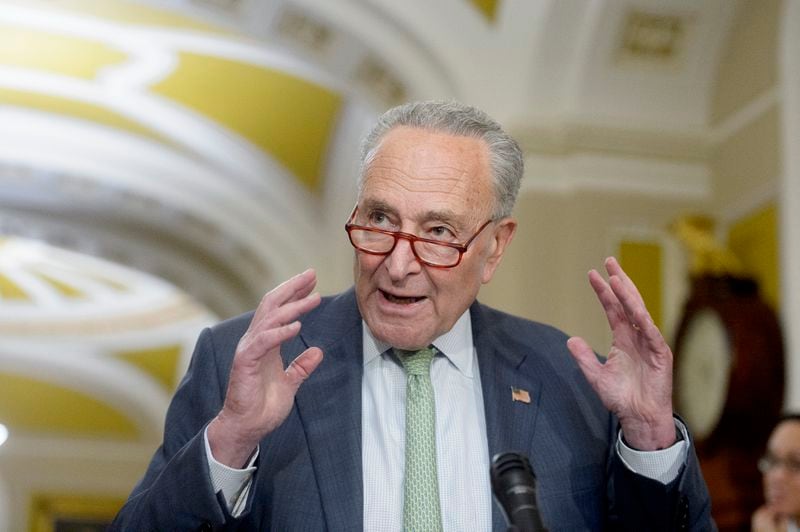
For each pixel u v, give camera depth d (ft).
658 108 22.11
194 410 7.73
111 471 60.54
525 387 7.94
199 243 37.27
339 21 24.21
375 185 7.48
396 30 24.02
